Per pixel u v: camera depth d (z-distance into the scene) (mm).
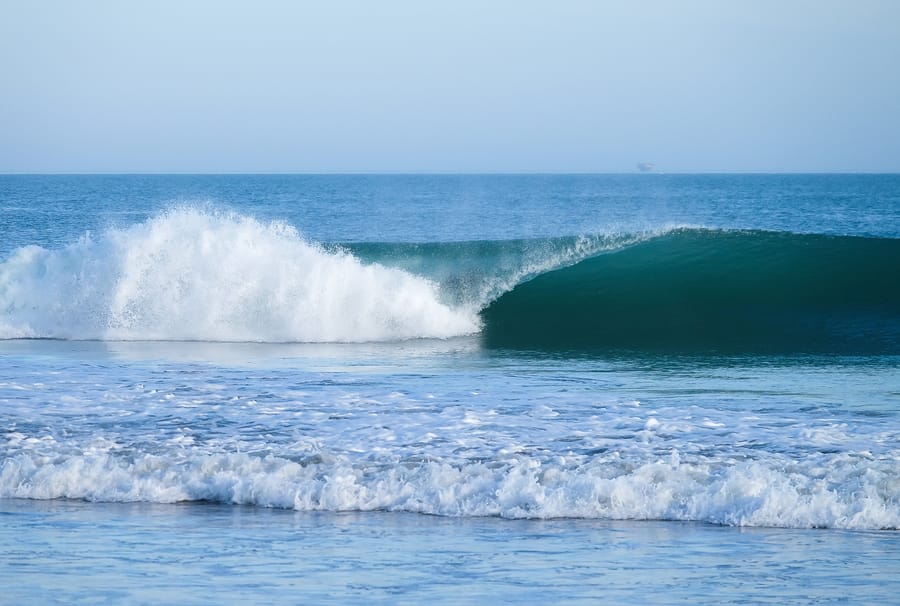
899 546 27516
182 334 72500
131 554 27062
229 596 23453
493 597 23391
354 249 84312
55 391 49062
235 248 74500
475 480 33000
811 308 76688
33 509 32219
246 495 33000
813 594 23594
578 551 27281
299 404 45812
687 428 40375
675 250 84188
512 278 80125
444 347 67438
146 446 38031
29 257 76500
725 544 27875
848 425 40812
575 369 57719
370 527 29953
